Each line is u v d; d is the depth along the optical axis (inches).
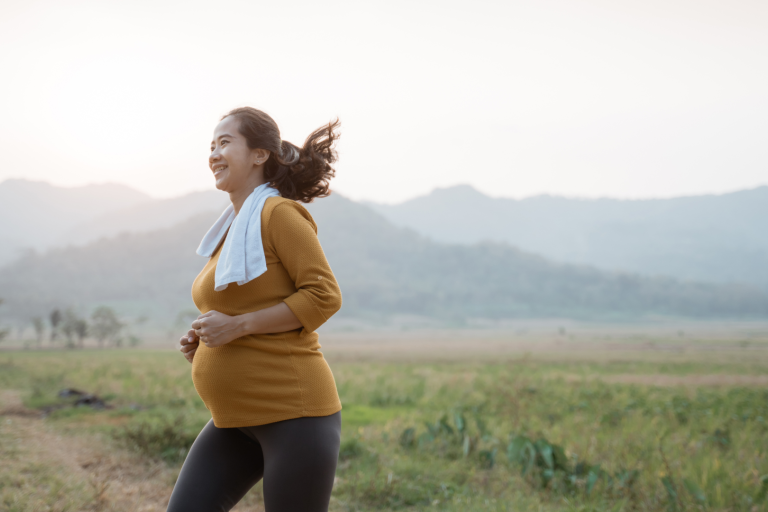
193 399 483.2
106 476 195.8
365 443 256.7
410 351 2795.3
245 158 70.1
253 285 64.3
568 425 330.0
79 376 710.5
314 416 64.5
